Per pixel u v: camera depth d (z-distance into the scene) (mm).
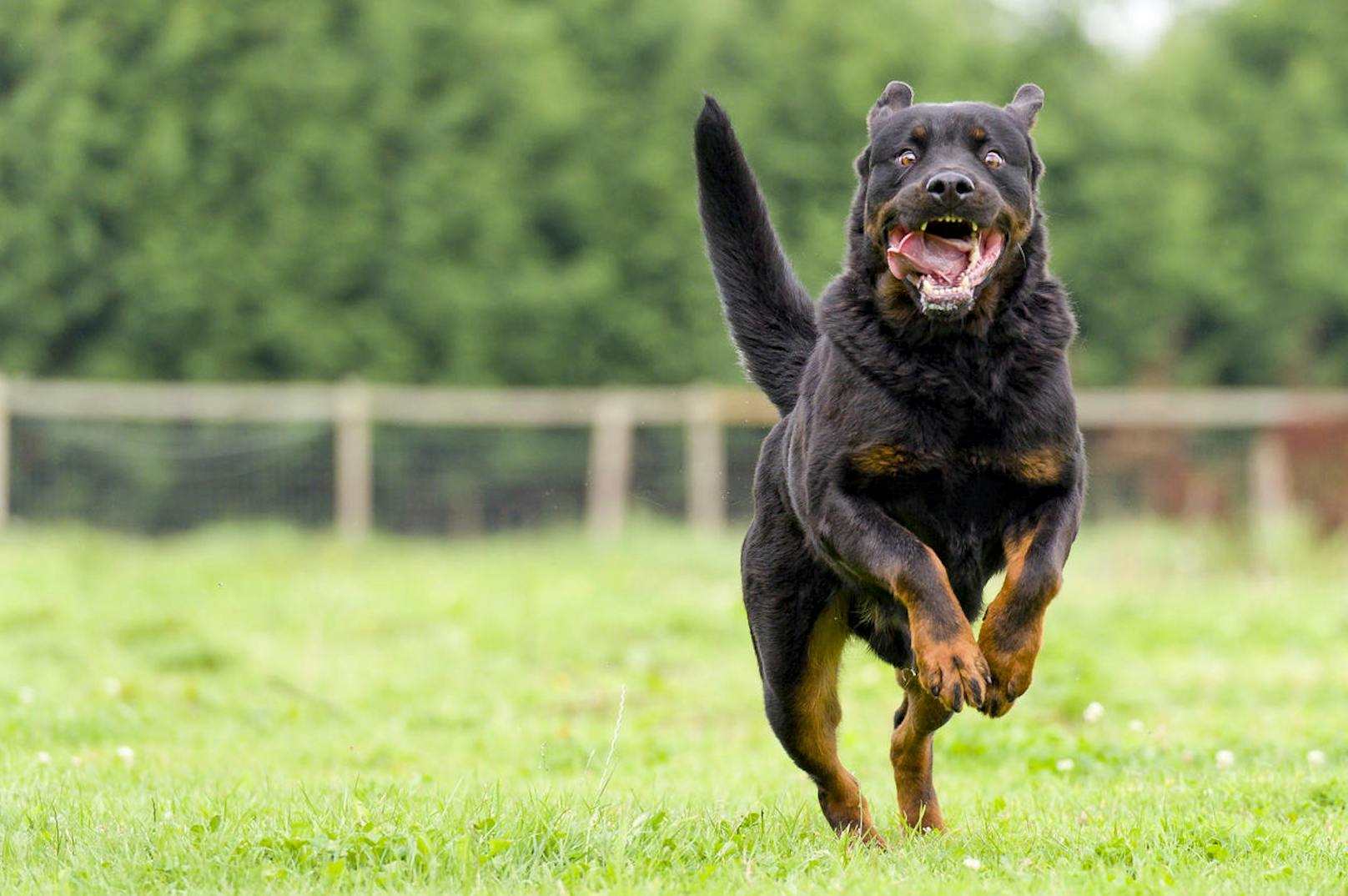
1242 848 4711
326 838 4445
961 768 7129
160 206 23469
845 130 25672
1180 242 27250
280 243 23656
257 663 10359
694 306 25219
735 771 6805
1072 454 4855
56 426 20766
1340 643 11672
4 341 23281
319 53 24062
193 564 16047
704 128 5641
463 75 24750
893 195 4973
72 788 5625
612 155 25172
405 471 22266
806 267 24203
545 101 24578
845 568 4844
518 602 13367
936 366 4773
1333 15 29344
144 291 23250
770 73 25688
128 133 23391
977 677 4480
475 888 4133
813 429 4938
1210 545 17203
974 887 4172
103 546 17328
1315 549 17188
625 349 24953
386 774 6605
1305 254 28328
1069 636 11555
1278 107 28734
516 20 24922
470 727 8570
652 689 9711
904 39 26438
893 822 5398
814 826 5203
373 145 24219
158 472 21422
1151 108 28141
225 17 23578
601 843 4516
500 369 24344
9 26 23531
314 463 22031
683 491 21750
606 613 12656
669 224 25234
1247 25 29234
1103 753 6961
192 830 4609
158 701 8750
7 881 4312
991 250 4828
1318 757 6559
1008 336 4836
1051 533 4738
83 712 7934
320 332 23484
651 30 25562
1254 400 19250
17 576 13969
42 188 23125
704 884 4254
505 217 24250
